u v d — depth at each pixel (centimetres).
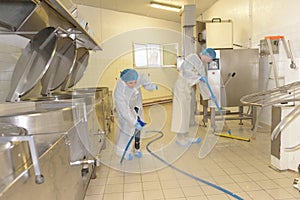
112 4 606
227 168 246
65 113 155
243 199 185
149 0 590
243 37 486
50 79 253
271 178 219
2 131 98
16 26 178
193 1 610
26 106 170
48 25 189
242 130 395
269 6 396
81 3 584
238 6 501
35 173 82
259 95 167
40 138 121
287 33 353
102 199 192
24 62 187
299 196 187
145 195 197
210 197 190
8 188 66
